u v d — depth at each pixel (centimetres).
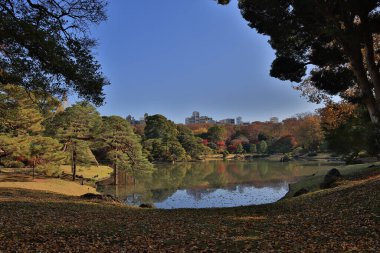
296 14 1483
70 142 4009
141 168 4550
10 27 981
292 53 1662
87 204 1833
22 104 2719
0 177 3172
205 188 3694
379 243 742
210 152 10162
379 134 1413
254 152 11412
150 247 855
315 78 1783
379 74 1443
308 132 8462
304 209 1416
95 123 4356
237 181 4228
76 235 984
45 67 1087
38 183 2928
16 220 1177
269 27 1559
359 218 1015
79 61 1157
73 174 3956
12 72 1115
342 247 741
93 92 1161
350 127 1525
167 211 1683
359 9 1348
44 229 1045
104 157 5703
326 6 1377
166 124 9812
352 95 2023
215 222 1284
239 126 14888
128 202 2870
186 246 866
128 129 4597
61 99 1226
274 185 3709
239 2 1638
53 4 1156
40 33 1026
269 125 13850
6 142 2817
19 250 796
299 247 782
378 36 1953
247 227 1123
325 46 1669
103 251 814
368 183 1520
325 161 6725
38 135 3438
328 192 1642
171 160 8412
